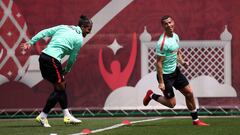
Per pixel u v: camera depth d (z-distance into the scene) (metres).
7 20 35.22
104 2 34.56
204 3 34.12
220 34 34.12
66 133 25.02
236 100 34.25
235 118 32.44
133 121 31.42
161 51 26.84
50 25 34.94
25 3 35.09
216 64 34.28
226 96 34.34
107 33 34.62
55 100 28.28
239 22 33.97
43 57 27.72
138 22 34.44
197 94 34.50
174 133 24.17
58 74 27.72
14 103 35.53
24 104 35.47
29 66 35.19
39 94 35.31
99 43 34.66
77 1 34.72
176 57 27.55
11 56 35.25
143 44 34.47
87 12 34.69
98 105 34.88
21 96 35.38
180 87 27.81
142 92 34.62
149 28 34.41
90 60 34.78
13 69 35.31
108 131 25.41
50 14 34.91
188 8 34.19
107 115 34.91
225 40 34.12
